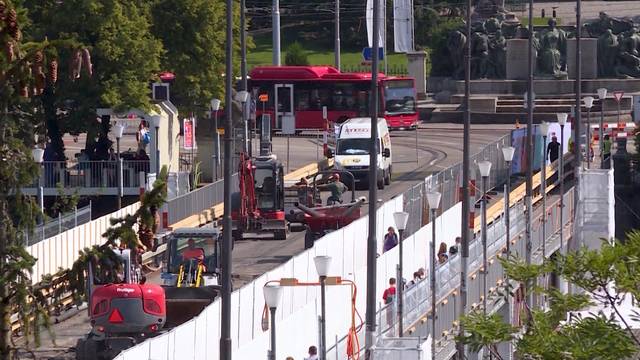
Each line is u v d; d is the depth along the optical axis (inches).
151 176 6382.9
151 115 7175.2
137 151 7603.4
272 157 6299.2
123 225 2896.2
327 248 4852.4
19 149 2923.2
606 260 2527.1
